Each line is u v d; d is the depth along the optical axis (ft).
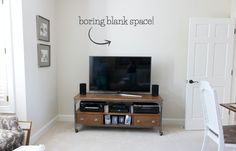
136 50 13.10
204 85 7.15
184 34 12.84
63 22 13.17
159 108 11.57
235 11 12.09
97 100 11.58
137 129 12.31
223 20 11.90
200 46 12.05
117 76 12.38
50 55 12.31
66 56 13.41
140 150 9.46
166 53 13.00
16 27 9.04
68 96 13.62
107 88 12.51
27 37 9.48
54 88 13.12
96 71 12.44
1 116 7.76
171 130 12.24
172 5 12.69
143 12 12.84
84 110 11.75
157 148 9.70
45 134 11.36
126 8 12.89
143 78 12.28
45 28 11.41
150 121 11.52
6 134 7.04
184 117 13.29
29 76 9.72
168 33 12.88
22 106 9.41
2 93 9.29
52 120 12.81
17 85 9.32
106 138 10.87
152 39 12.96
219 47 12.13
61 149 9.52
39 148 6.22
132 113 11.59
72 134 11.41
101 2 12.93
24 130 7.93
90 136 11.14
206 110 7.47
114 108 11.68
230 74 12.37
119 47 13.15
